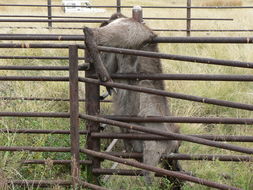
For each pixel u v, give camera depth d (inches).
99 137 188.2
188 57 160.1
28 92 285.1
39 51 388.8
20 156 189.5
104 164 225.3
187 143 242.2
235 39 162.4
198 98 161.9
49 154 219.8
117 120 183.6
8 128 204.4
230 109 307.7
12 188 181.9
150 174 189.0
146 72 187.3
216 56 421.1
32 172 200.4
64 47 177.0
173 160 193.5
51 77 181.3
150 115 183.2
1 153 194.5
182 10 1033.5
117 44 177.9
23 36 178.4
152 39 178.9
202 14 882.1
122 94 199.5
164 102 189.9
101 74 172.1
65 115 184.1
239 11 962.1
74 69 176.6
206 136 179.5
